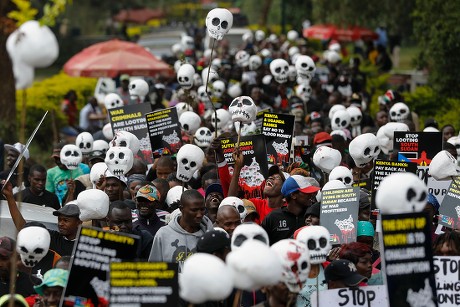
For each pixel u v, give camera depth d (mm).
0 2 40625
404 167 23344
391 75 64812
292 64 54094
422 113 52562
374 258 21922
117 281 15133
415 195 14531
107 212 21516
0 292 19797
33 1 77562
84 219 21203
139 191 22984
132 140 27844
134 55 54594
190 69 33406
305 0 94625
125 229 21156
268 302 15742
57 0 14859
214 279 13359
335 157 24859
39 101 57844
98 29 129625
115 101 38188
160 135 30172
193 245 20547
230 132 31422
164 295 15203
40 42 14320
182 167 23375
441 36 52375
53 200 28625
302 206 22562
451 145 29125
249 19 128125
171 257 20438
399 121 35000
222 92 41312
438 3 52438
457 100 51531
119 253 16484
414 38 57344
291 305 15695
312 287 19266
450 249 19453
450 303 18016
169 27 142875
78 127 52781
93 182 25500
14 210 22531
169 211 24859
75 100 58875
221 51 66312
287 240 15625
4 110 48562
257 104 43656
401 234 15195
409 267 15250
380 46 70438
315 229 17141
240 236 16047
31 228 18750
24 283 19906
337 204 20859
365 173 28641
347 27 70250
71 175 29484
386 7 64750
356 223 20625
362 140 25078
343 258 18938
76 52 105562
